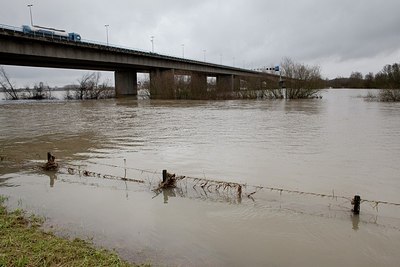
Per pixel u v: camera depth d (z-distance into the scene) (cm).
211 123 2919
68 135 2298
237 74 10862
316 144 1870
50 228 769
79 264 554
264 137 2125
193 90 7269
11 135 2322
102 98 8756
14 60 5400
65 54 5044
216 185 1093
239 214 894
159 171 1325
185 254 683
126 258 649
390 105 4953
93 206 944
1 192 1066
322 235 777
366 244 736
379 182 1182
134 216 876
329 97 7850
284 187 1128
